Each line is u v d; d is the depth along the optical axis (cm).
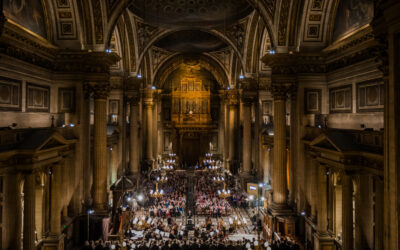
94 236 1580
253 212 2123
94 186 1666
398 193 698
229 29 2659
